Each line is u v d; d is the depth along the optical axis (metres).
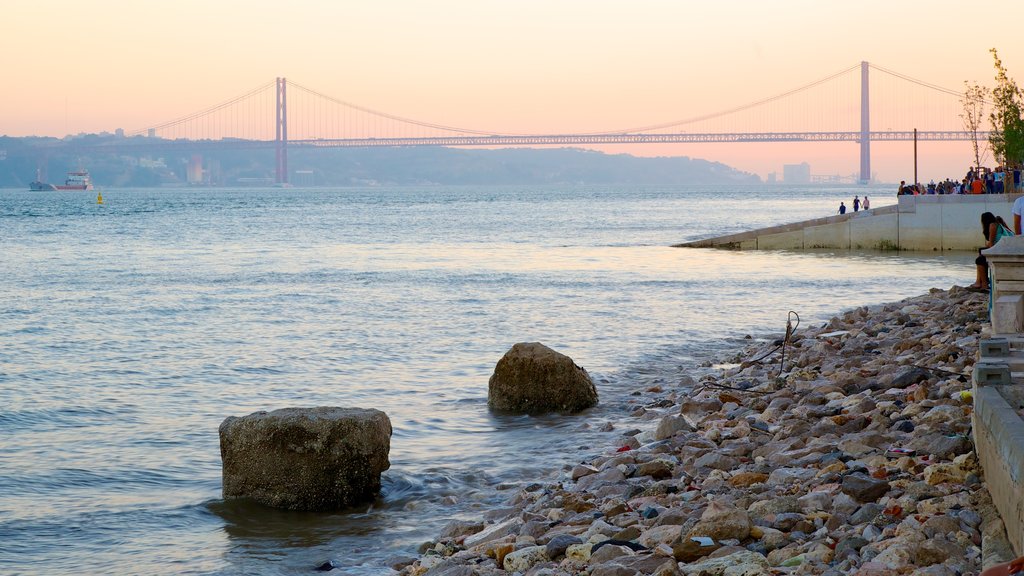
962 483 8.62
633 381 17.31
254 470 10.45
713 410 14.01
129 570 8.73
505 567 8.05
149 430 13.70
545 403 14.80
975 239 46.06
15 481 11.24
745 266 40.59
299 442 10.37
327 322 24.83
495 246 55.59
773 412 13.12
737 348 20.78
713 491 9.54
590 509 9.44
